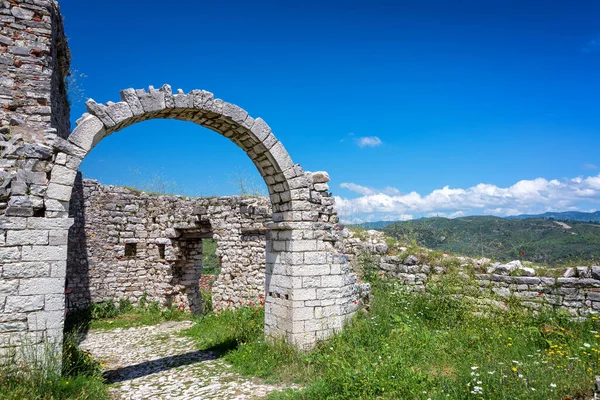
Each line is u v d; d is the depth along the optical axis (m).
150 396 7.45
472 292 10.61
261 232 13.88
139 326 14.41
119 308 16.64
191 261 17.66
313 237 9.46
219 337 11.25
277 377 7.95
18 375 6.29
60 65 12.54
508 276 10.32
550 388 5.98
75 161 7.10
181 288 17.20
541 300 9.74
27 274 6.60
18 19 10.20
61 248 6.87
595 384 5.93
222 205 15.32
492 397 5.80
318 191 10.34
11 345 6.42
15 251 6.55
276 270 9.80
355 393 6.41
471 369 6.66
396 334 8.98
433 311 10.53
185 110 8.42
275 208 10.07
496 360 7.30
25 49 10.20
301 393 6.90
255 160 9.88
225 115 8.71
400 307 10.91
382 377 6.72
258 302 13.47
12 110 10.00
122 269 17.12
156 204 17.73
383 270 12.58
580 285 9.30
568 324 8.98
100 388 7.29
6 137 7.88
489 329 9.15
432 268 11.63
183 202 16.67
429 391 6.33
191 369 8.96
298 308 9.09
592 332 8.13
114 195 17.20
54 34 11.30
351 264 13.16
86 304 16.03
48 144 7.00
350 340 8.90
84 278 16.06
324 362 8.04
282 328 9.38
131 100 7.72
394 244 13.00
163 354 10.52
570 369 6.66
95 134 7.32
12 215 6.58
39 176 6.87
